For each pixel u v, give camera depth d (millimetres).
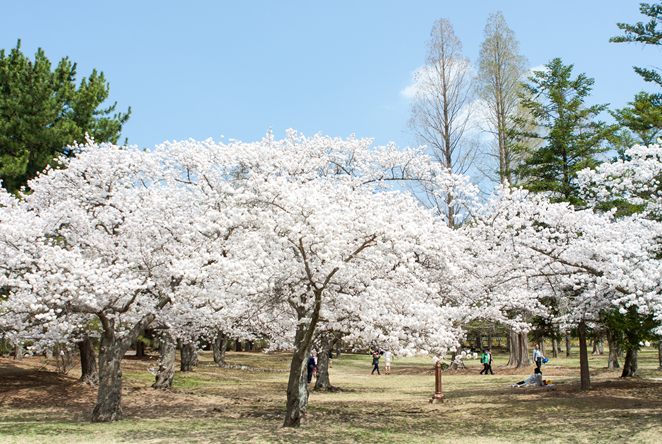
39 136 17797
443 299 14453
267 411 13031
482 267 13773
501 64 25672
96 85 21344
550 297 15969
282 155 13023
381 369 32906
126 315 11836
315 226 8109
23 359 22750
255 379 24016
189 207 12547
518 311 17016
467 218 14391
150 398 14969
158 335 17422
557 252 12523
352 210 9750
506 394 16453
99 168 12461
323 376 19328
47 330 11758
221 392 17828
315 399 16297
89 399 14492
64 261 9312
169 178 12922
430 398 16438
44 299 9289
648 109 18703
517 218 12266
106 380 11078
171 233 11742
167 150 13102
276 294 10125
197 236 11438
